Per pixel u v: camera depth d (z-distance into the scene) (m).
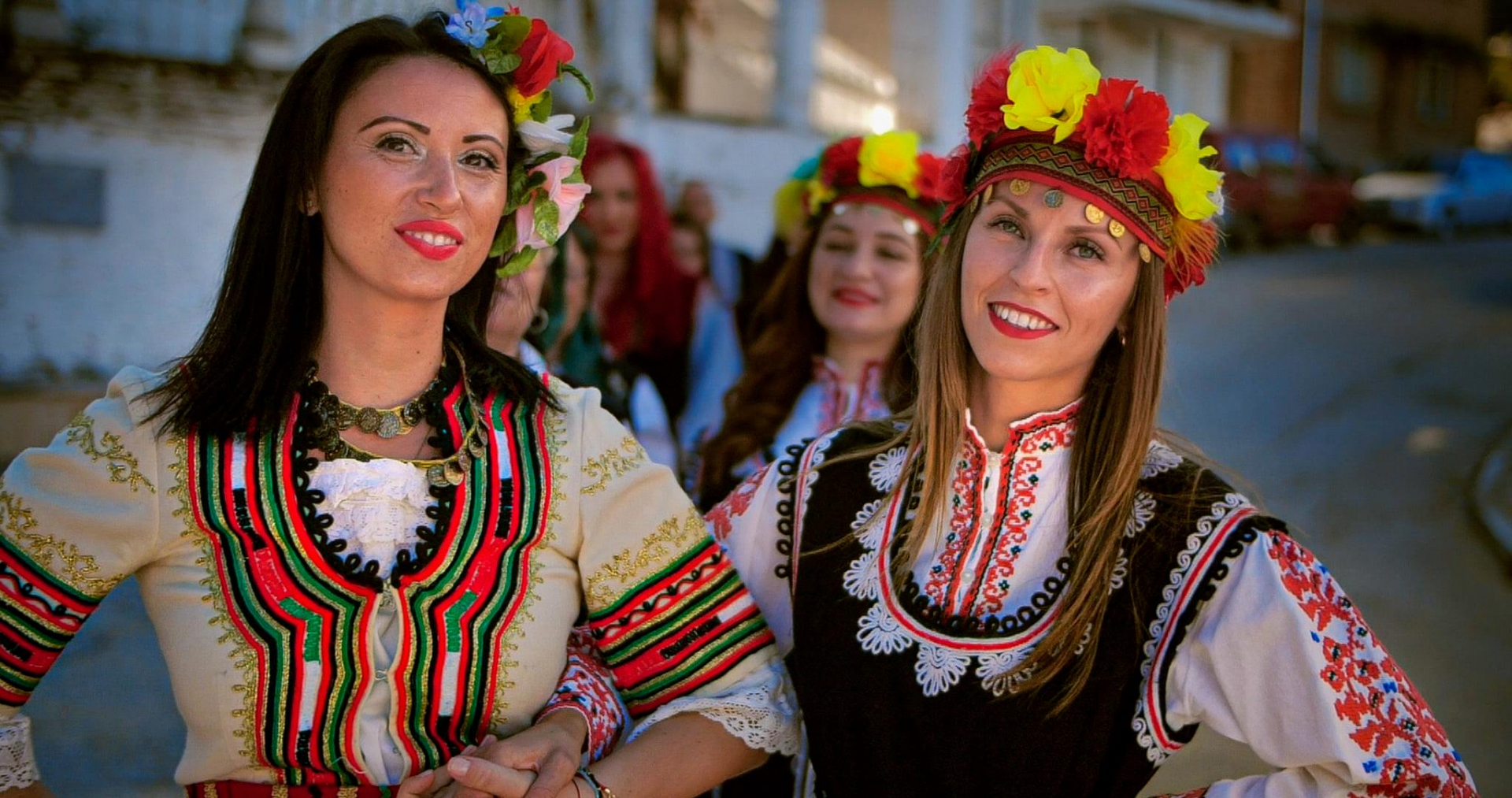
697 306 4.52
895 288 3.03
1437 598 5.26
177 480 1.55
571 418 1.77
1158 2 15.48
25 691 1.55
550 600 1.69
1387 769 1.57
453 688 1.62
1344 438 7.95
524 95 1.67
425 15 1.69
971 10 12.39
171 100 6.04
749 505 2.00
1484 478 7.08
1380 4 23.92
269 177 1.60
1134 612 1.70
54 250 5.89
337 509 1.58
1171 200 1.73
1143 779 1.69
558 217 1.78
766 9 14.27
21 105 5.74
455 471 1.64
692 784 1.74
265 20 6.23
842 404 3.12
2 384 5.74
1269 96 20.98
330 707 1.57
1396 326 12.00
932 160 3.04
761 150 9.84
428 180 1.55
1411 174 20.16
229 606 1.55
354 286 1.60
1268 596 1.63
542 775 1.60
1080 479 1.80
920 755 1.74
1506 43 29.50
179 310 6.20
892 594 1.82
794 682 1.87
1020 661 1.73
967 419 1.84
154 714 3.84
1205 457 1.86
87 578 1.54
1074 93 1.69
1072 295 1.71
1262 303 12.95
